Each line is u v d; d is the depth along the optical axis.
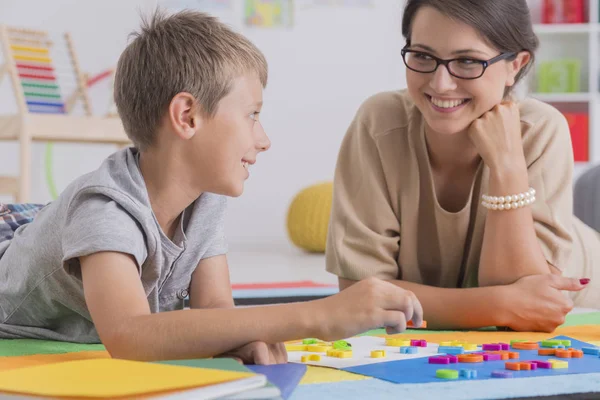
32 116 3.53
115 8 4.91
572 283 1.51
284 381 0.95
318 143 5.04
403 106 1.71
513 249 1.55
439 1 1.46
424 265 1.71
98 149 4.95
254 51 1.25
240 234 5.00
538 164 1.63
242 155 1.22
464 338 1.44
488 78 1.50
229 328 1.04
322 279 3.08
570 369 1.09
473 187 1.65
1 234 1.69
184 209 1.29
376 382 1.01
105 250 1.11
